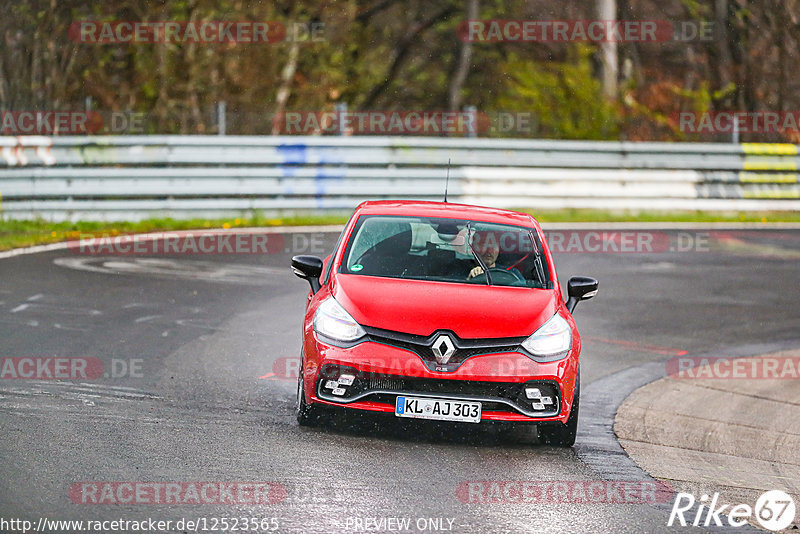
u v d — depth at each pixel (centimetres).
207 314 4012
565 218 7531
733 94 12638
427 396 2397
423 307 2502
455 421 2411
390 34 11969
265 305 4272
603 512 2053
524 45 11988
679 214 8038
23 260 5022
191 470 2122
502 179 7500
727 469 2538
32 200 6488
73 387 2811
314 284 2820
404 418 2697
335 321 2489
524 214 3131
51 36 9569
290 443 2383
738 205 8194
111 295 4266
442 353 2411
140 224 6562
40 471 2047
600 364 3647
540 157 7694
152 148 6731
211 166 6944
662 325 4353
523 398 2442
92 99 9788
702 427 2944
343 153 7150
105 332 3575
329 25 11262
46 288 4325
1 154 6381
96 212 6562
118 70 9912
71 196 6556
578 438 2691
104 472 2072
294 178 6981
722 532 2002
